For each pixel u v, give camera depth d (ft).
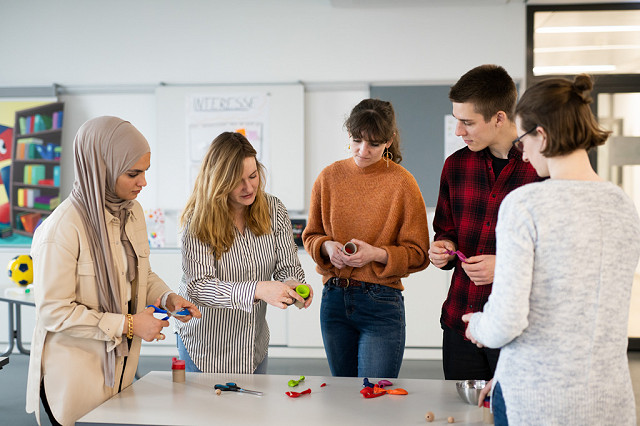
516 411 4.42
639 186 17.46
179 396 6.28
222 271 7.29
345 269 7.82
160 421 5.56
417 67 17.10
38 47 17.70
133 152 6.06
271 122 17.26
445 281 16.52
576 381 4.28
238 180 6.89
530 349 4.39
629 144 17.42
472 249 7.06
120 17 17.53
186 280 7.24
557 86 4.44
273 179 17.31
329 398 6.25
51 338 6.08
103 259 6.15
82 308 5.95
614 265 4.36
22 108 17.52
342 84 17.26
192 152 17.34
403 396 6.33
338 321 7.95
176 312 6.70
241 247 7.32
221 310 7.29
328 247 7.77
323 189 8.17
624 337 4.47
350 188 7.98
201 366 7.36
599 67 17.19
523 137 4.66
